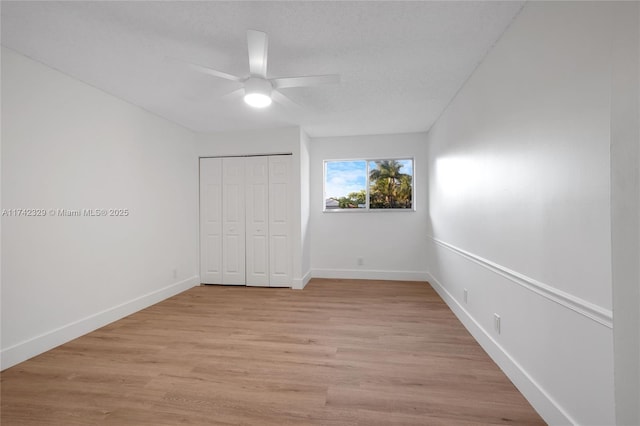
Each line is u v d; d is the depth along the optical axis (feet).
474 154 8.21
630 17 3.49
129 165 10.51
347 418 4.98
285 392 5.72
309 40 6.74
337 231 15.83
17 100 7.14
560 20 4.56
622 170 3.56
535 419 4.94
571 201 4.33
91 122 9.07
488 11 5.76
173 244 12.87
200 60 7.62
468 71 8.27
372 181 15.81
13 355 6.86
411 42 6.83
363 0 5.44
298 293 12.96
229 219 14.48
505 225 6.36
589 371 4.01
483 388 5.82
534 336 5.28
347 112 11.71
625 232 3.53
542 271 5.05
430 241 14.42
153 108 11.15
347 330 8.79
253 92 7.12
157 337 8.37
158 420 4.97
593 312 3.89
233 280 14.46
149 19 5.96
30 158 7.39
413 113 11.87
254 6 5.58
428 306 11.02
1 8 5.55
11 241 6.97
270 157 14.12
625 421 3.54
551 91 4.78
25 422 4.93
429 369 6.53
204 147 14.48
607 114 3.68
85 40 6.68
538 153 5.16
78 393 5.73
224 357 7.15
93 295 9.02
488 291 7.26
